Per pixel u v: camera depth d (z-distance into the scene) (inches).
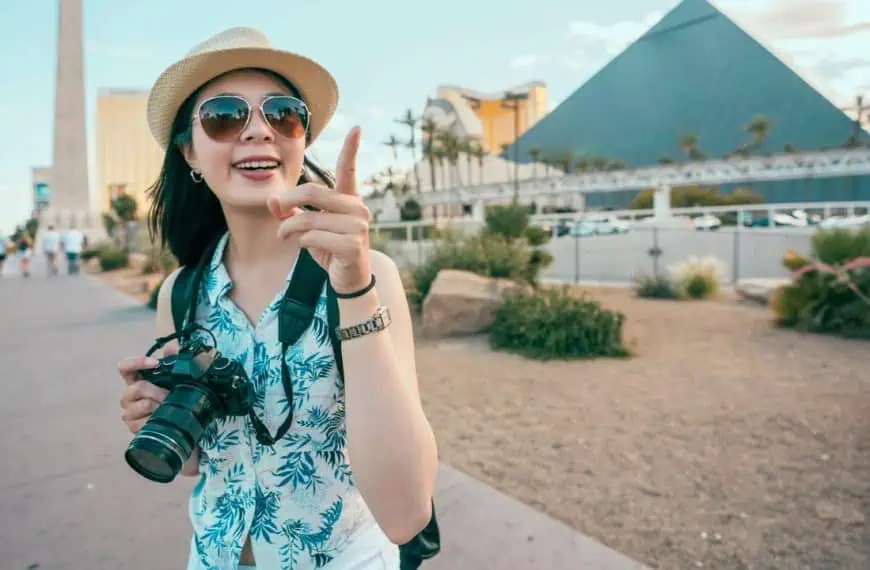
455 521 128.3
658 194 1289.4
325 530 46.6
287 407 45.4
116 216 1950.1
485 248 450.9
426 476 41.2
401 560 54.9
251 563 48.4
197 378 44.6
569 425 198.2
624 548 120.5
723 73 5339.6
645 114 5610.2
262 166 46.6
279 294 47.0
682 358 296.8
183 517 132.3
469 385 251.9
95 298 563.5
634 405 218.4
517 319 325.4
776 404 215.0
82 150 1604.3
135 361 48.6
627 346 317.7
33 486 147.9
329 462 46.4
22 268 881.5
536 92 6181.1
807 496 141.2
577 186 2335.1
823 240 376.2
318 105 53.0
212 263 51.4
